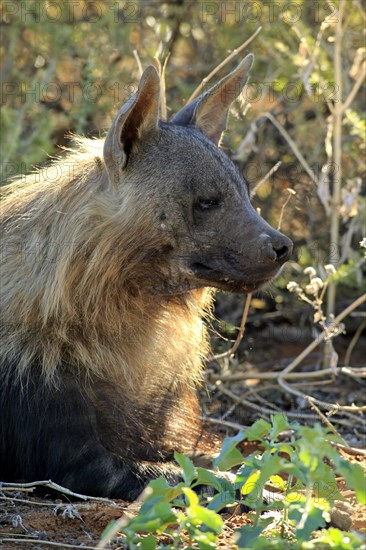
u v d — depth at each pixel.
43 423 8.73
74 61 15.68
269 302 15.72
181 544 7.24
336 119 13.16
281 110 15.50
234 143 14.86
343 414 12.19
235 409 12.42
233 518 7.95
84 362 8.90
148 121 8.91
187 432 9.78
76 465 8.62
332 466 9.89
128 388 9.19
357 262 13.35
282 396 13.03
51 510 8.09
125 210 8.85
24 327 8.94
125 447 8.92
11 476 9.05
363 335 15.55
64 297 8.80
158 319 9.36
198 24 16.28
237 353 14.69
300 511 6.82
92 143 9.78
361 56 13.71
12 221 9.38
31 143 14.02
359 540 6.50
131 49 15.75
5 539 7.41
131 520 6.63
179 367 9.73
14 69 15.65
